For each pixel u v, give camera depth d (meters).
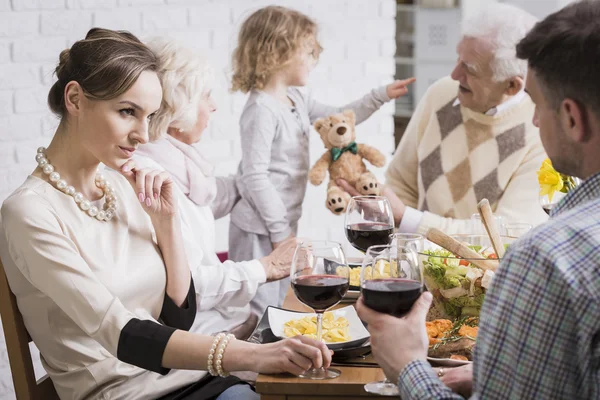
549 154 1.18
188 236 2.14
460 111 2.83
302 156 2.90
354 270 2.00
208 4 3.23
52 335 1.69
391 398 1.40
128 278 1.75
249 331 2.30
